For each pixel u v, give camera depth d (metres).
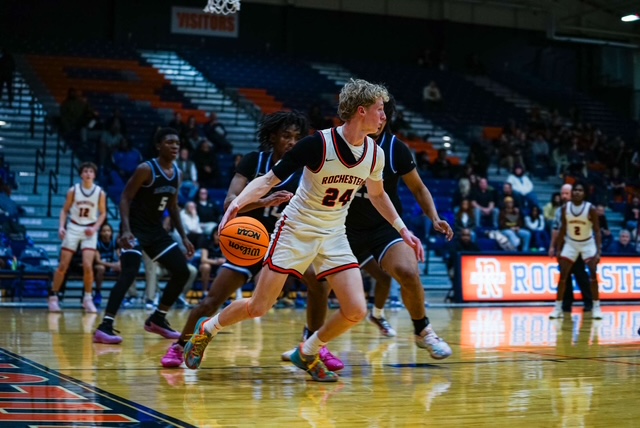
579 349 6.16
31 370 4.52
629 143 23.27
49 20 21.14
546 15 25.28
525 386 4.22
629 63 25.39
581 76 26.30
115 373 4.50
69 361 4.97
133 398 3.69
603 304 13.10
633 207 18.14
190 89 20.34
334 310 11.09
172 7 22.19
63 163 15.25
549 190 18.81
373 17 24.27
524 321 9.32
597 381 4.41
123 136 15.84
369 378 4.49
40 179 14.68
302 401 3.71
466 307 12.20
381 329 7.06
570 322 9.20
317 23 23.70
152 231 6.29
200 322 4.46
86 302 9.87
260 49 23.14
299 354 4.36
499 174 18.98
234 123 19.31
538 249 14.85
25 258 11.77
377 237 4.99
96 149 15.60
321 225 4.12
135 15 21.88
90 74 19.78
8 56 16.98
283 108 20.56
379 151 4.08
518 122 22.97
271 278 4.12
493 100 23.80
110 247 11.53
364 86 3.92
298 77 22.09
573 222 9.83
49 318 8.70
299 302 11.74
